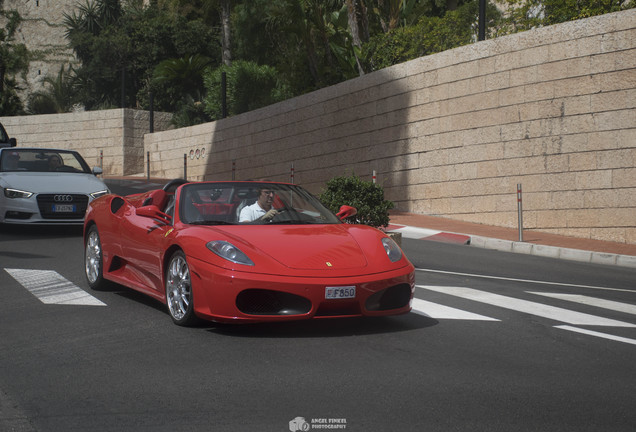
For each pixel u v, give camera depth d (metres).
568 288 8.27
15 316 5.96
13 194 11.25
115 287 7.34
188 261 5.30
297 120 23.28
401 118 18.20
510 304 6.90
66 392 3.87
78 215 11.51
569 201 14.09
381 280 5.18
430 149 17.28
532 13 16.39
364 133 19.73
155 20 41.75
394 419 3.44
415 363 4.51
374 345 5.00
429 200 17.36
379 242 5.67
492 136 15.62
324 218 6.34
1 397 3.78
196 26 41.06
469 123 16.17
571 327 5.82
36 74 57.56
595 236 13.66
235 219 6.00
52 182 11.64
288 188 6.59
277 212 6.15
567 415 3.52
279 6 28.72
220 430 3.28
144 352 4.75
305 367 4.38
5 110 45.00
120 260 6.96
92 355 4.67
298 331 5.41
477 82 15.94
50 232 12.09
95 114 35.41
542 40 14.55
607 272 10.02
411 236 13.93
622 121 13.28
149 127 35.94
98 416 3.47
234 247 5.18
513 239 13.08
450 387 3.99
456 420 3.43
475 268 9.75
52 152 12.88
